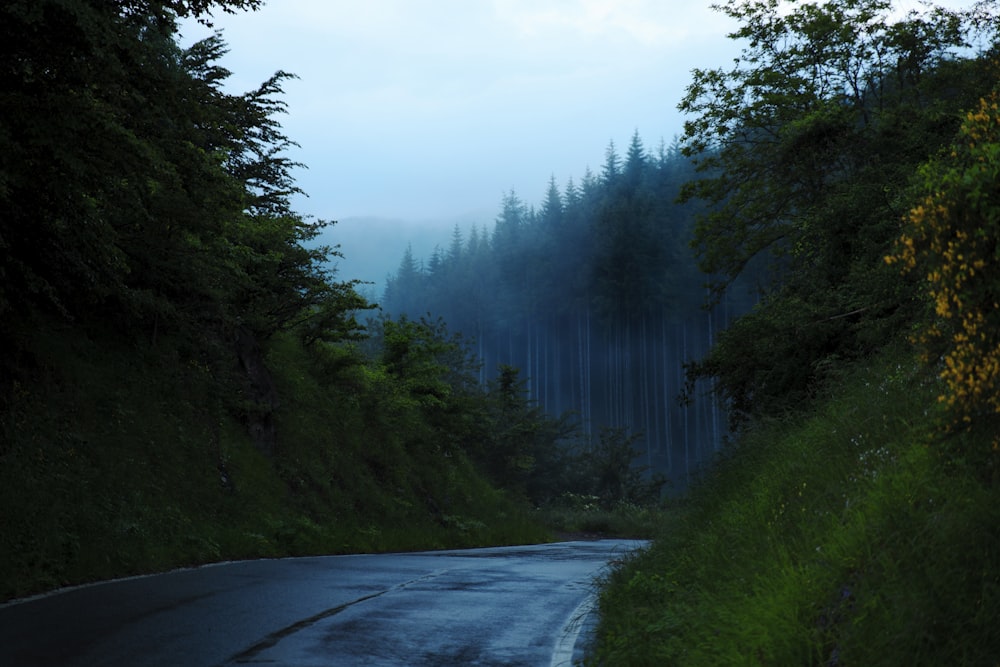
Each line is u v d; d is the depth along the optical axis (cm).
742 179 2505
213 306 2191
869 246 1565
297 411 2552
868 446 722
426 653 700
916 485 546
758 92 2439
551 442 6028
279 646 696
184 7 1289
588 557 2027
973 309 455
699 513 1037
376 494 2659
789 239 2334
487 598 1068
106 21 1078
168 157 1344
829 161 2162
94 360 1792
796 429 1030
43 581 1051
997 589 413
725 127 2489
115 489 1517
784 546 633
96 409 1673
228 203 1930
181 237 1953
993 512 459
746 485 971
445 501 3145
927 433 565
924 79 2250
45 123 1048
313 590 1087
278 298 2509
